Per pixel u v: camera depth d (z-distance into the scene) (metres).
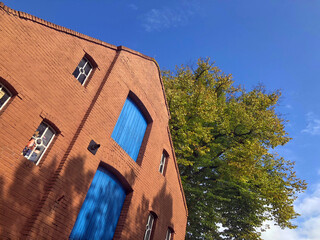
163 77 21.17
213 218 16.73
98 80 9.06
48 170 6.62
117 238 8.47
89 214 7.81
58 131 7.18
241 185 18.30
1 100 5.98
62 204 6.55
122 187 9.56
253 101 21.31
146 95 11.59
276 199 17.58
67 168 6.91
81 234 7.39
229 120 20.59
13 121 5.97
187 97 17.94
